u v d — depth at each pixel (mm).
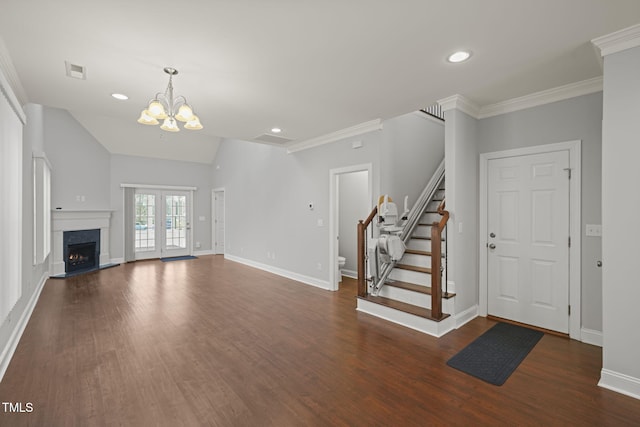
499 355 2674
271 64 2469
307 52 2285
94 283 5281
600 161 2875
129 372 2381
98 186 6961
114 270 6438
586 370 2420
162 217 8102
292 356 2664
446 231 3357
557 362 2549
